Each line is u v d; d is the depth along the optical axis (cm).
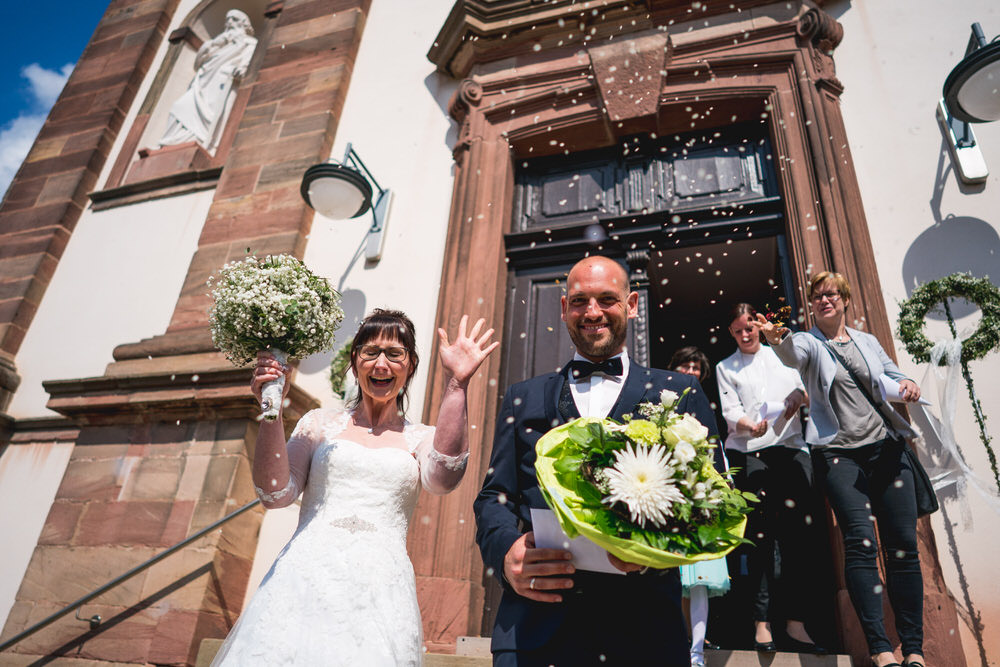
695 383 204
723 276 620
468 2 540
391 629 170
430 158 545
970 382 315
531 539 152
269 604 171
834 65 459
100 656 389
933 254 382
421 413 439
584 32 523
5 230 694
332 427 214
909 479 262
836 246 381
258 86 652
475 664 277
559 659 145
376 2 673
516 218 509
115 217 668
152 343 511
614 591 150
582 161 515
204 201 627
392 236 520
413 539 384
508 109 516
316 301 209
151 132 734
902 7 462
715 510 135
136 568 375
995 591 299
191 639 375
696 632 274
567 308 193
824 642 312
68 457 540
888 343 354
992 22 434
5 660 408
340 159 577
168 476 445
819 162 409
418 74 596
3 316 626
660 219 459
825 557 324
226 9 829
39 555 446
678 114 478
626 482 132
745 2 486
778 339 279
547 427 179
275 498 186
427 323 470
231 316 200
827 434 277
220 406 450
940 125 417
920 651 235
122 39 821
